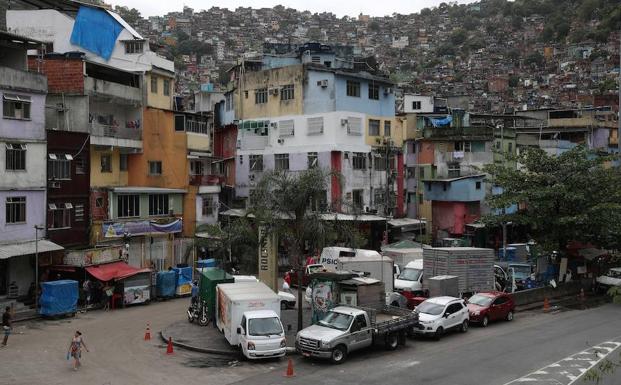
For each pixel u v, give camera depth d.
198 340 27.25
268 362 24.41
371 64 66.88
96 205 39.59
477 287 36.19
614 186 42.16
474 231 57.78
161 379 21.77
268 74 54.94
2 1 53.03
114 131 43.09
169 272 38.75
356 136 52.62
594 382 21.72
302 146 52.28
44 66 40.06
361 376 22.39
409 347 27.25
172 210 46.03
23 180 34.31
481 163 60.16
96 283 36.12
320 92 52.06
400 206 57.06
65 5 50.88
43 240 35.09
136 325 30.81
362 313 25.64
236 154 56.81
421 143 61.28
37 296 32.66
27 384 20.91
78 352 22.94
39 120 35.44
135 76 46.59
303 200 28.61
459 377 22.27
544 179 42.19
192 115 49.69
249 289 27.81
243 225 33.09
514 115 74.94
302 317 31.03
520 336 29.42
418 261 40.00
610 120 81.00
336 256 38.31
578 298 41.44
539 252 42.56
